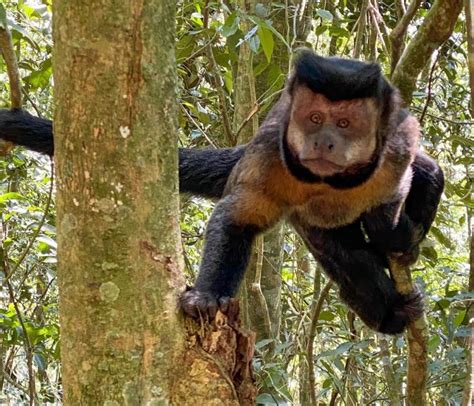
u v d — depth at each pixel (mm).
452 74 7332
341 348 5418
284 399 5406
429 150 7039
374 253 4891
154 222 2668
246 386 2922
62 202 2639
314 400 5410
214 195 5344
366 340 5691
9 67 4199
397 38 4727
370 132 3898
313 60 3889
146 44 2553
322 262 5008
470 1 3275
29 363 5750
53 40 2592
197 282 4012
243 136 6297
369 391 7438
